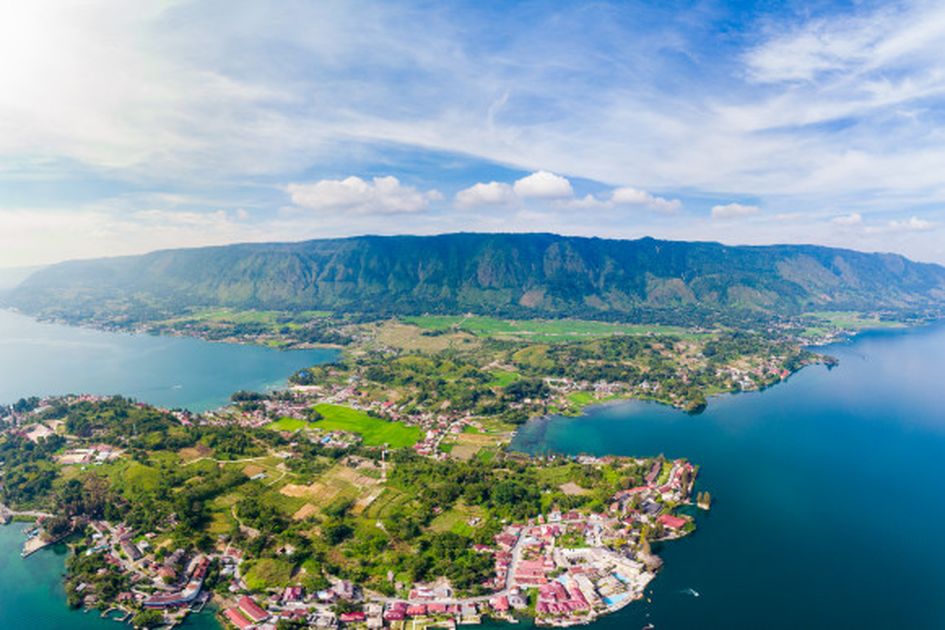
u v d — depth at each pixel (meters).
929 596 190.25
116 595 184.75
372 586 188.88
